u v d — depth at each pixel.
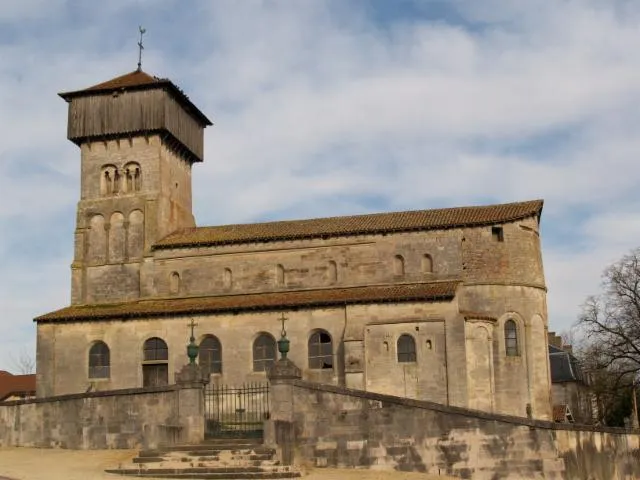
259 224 66.50
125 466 34.81
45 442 41.41
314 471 36.09
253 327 57.41
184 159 71.62
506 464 35.09
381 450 36.81
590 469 37.12
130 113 66.88
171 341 58.34
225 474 33.28
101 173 67.19
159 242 64.56
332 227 62.53
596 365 77.12
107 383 58.75
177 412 39.28
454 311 54.62
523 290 58.69
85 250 66.12
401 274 60.16
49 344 60.03
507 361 57.06
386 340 55.09
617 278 76.75
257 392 45.09
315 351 56.34
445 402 53.44
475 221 59.47
